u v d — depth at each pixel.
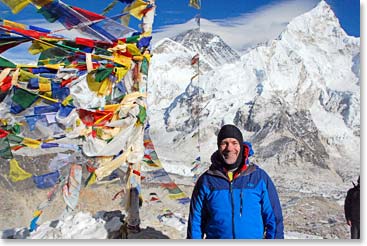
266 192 4.15
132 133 5.99
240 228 4.05
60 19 5.77
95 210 8.35
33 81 5.61
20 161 8.48
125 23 6.21
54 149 5.98
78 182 5.79
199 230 4.20
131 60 5.98
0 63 5.47
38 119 5.72
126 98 5.92
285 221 12.44
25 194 8.85
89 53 5.71
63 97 5.73
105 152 5.68
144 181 6.89
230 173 4.18
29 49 5.70
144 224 7.06
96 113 5.77
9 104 5.61
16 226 8.00
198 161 9.18
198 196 4.21
